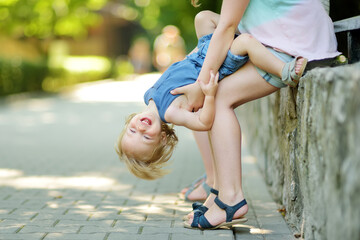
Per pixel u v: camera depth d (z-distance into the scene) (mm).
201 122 3721
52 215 4383
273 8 3711
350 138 2277
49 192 5434
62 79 27344
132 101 20234
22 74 22297
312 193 3162
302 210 3674
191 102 3779
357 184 2188
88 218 4273
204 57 3871
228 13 3645
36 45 28812
